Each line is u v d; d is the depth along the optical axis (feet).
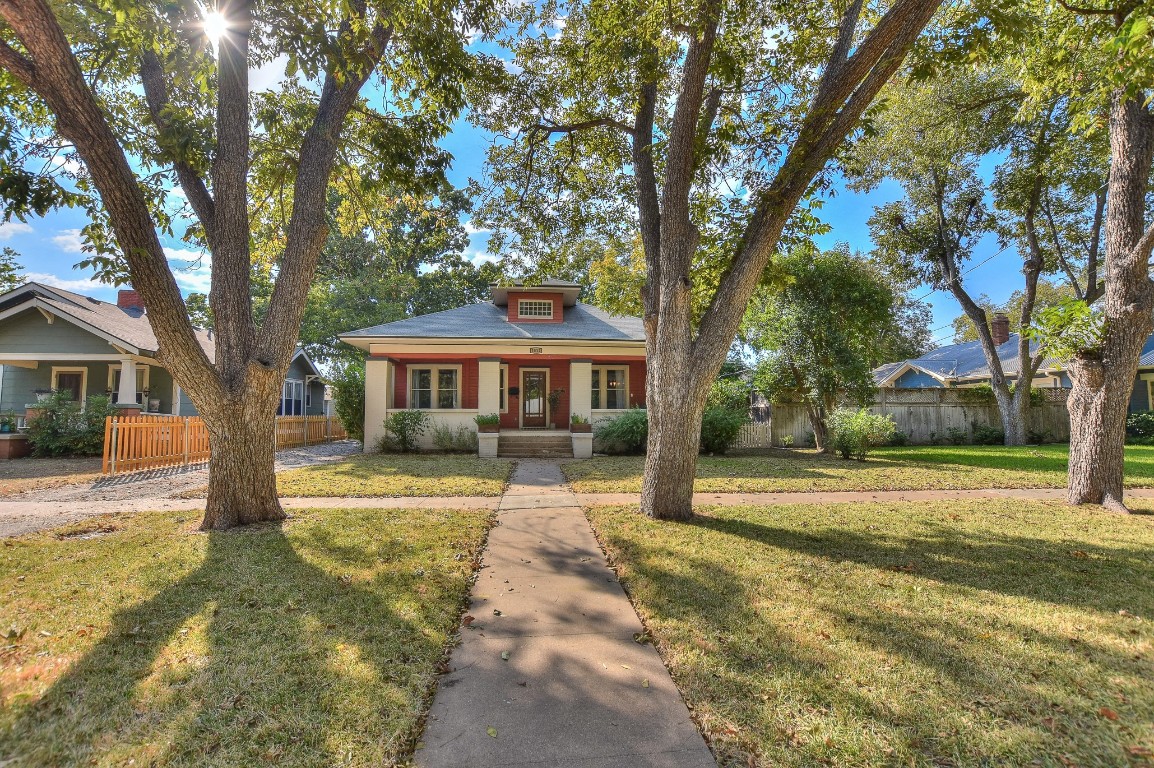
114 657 9.78
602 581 14.55
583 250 33.99
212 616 11.59
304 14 16.67
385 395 50.98
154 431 37.52
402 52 23.03
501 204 29.60
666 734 7.79
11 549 16.61
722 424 47.73
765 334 50.34
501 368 57.00
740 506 24.25
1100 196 53.06
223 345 20.12
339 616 11.68
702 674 9.36
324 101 21.29
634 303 48.49
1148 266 23.44
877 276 54.75
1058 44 23.41
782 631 10.96
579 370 52.16
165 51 20.03
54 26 14.34
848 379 46.70
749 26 23.71
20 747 7.30
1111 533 18.97
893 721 7.95
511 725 8.04
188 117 19.29
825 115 18.39
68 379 55.01
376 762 7.13
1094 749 7.29
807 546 17.34
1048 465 39.73
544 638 11.02
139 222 16.67
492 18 23.20
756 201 22.45
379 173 25.52
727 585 13.67
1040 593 13.07
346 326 82.43
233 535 18.53
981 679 9.07
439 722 8.11
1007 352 79.15
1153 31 15.23
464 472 35.29
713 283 25.09
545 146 28.48
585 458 46.06
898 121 49.49
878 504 24.70
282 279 20.85
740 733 7.74
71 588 13.15
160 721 7.91
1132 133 23.58
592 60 24.47
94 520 20.88
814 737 7.61
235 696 8.57
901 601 12.54
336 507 24.11
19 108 21.26
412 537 18.45
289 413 75.05
